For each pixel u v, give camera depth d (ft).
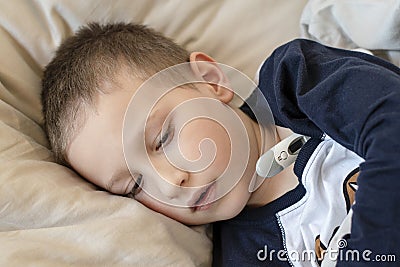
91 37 3.25
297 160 2.89
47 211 2.73
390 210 2.33
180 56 3.21
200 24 3.49
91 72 3.04
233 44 3.51
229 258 3.03
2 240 2.62
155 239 2.72
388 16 3.11
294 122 2.87
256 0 3.48
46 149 3.15
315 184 2.87
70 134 2.98
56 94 3.09
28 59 3.37
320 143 2.88
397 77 2.59
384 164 2.36
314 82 2.80
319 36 3.42
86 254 2.62
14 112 3.16
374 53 3.34
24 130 3.19
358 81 2.56
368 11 3.24
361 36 3.28
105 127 2.88
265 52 3.51
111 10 3.38
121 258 2.66
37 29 3.32
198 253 2.95
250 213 3.06
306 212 2.89
